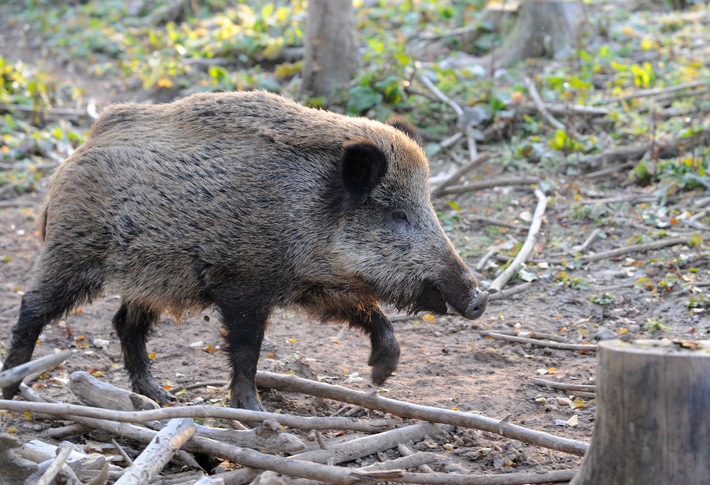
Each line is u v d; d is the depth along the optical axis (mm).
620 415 4984
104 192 7523
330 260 7566
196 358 9359
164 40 23000
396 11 22703
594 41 19719
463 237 12078
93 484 5516
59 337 9938
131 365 8227
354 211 7543
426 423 7070
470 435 7117
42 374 8703
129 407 6965
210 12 26672
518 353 9102
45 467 5645
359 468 6172
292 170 7434
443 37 20781
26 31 27125
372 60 17062
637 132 14281
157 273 7527
